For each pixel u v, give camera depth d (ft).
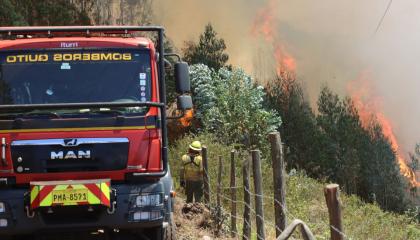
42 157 21.16
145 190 21.27
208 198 38.83
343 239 14.65
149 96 22.13
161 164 21.77
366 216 43.27
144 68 22.35
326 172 96.63
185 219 33.81
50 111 21.35
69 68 22.09
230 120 72.49
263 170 52.11
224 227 33.30
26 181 21.13
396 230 41.27
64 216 21.06
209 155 53.01
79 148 21.26
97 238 23.72
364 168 106.32
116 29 22.52
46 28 22.33
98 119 21.44
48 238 23.13
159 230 23.48
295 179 53.42
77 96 21.90
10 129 21.17
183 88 22.47
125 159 21.39
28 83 21.84
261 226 24.66
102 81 22.08
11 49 21.97
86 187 20.71
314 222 37.52
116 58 22.29
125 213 21.08
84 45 22.26
